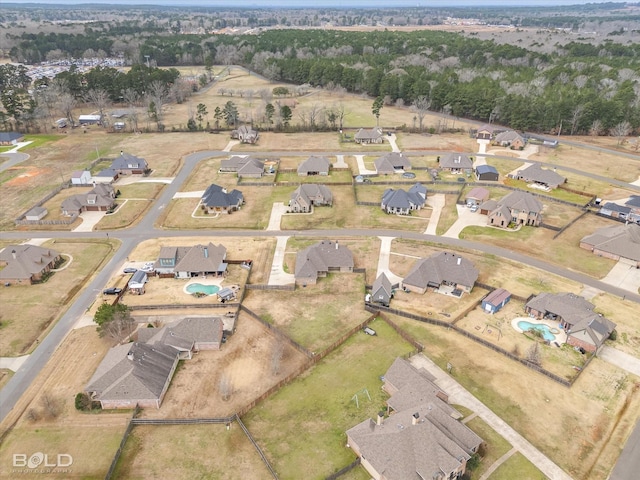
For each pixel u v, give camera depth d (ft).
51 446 178.81
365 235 342.44
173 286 281.33
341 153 520.83
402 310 258.78
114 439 182.09
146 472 168.25
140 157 506.07
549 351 228.02
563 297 255.70
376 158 503.20
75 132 602.44
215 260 294.46
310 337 238.27
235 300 267.18
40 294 272.51
